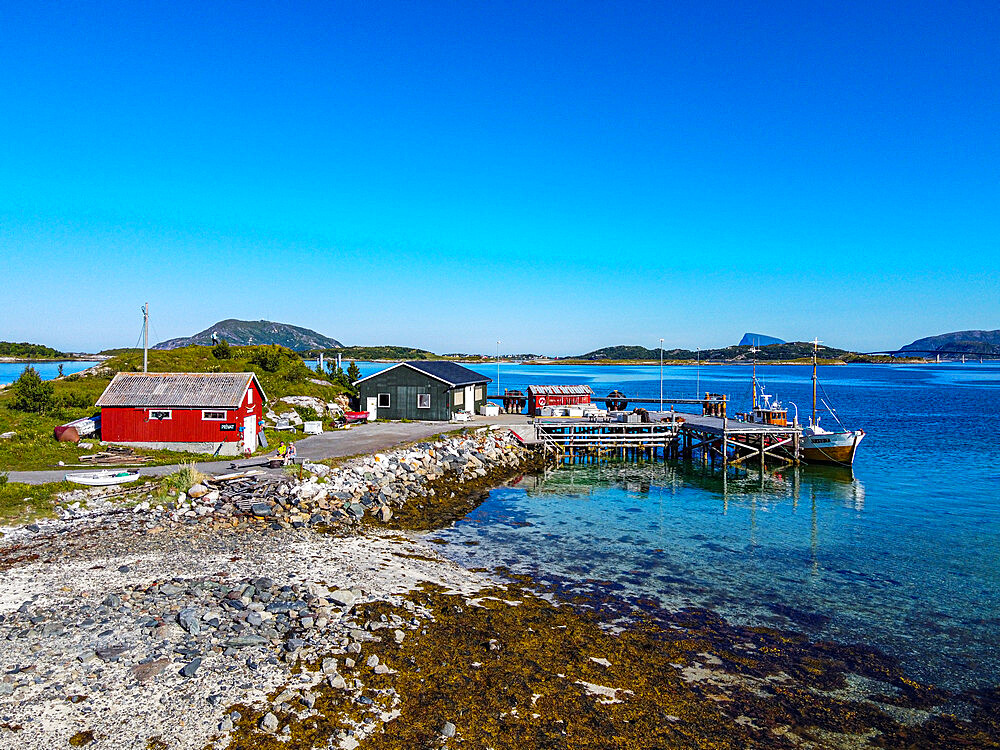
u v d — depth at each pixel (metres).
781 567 22.02
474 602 17.28
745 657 14.85
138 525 22.11
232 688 11.59
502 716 11.47
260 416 37.78
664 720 11.88
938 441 56.91
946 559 23.20
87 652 12.65
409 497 30.73
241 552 20.31
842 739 11.69
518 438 47.62
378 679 12.31
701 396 106.62
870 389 136.38
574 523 28.06
